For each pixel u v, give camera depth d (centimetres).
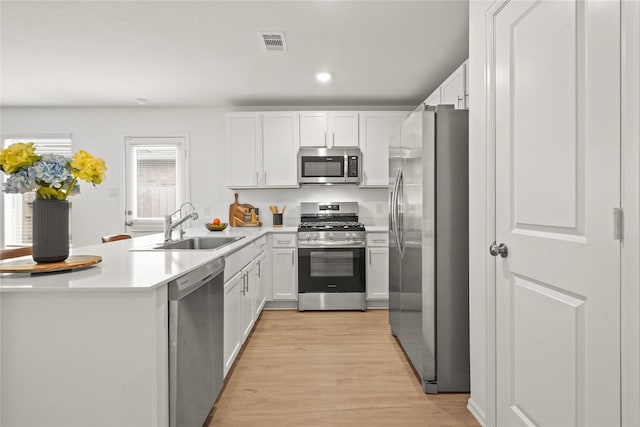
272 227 439
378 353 272
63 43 281
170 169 462
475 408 188
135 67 329
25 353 127
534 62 133
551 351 126
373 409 197
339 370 244
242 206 446
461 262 214
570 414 117
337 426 182
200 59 312
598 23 103
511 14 148
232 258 235
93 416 127
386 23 252
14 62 317
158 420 131
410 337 241
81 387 127
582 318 111
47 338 127
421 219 215
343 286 387
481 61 174
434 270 214
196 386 158
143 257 189
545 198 128
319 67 331
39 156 150
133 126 458
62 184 152
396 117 419
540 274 132
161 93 404
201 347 165
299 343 293
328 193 455
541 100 129
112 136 458
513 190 150
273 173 420
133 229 461
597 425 106
